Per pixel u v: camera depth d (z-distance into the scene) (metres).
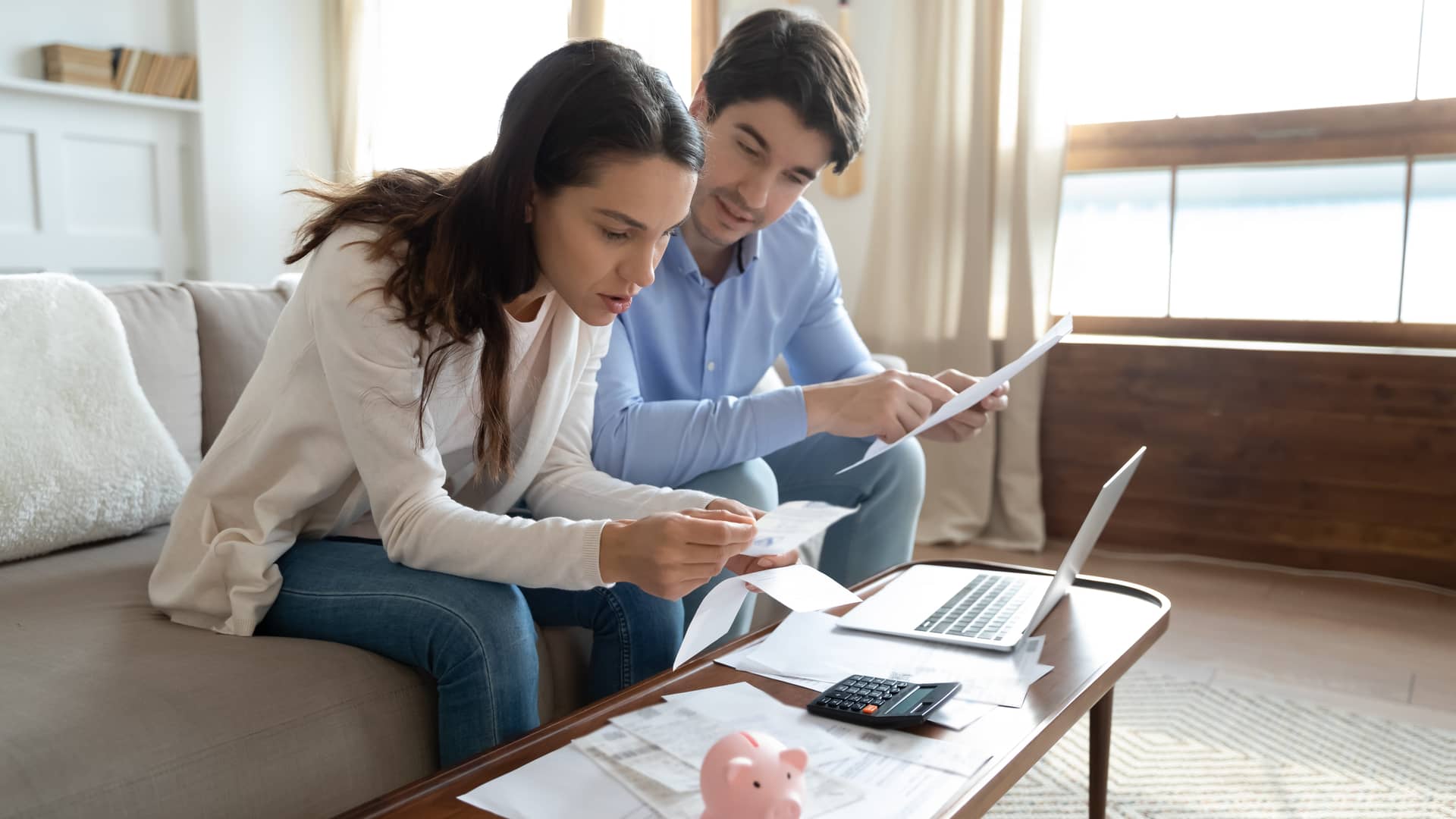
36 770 0.83
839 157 1.49
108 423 1.49
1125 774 1.66
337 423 1.11
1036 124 2.89
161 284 1.76
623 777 0.78
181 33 4.00
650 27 3.51
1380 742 1.77
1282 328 2.83
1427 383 2.59
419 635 1.03
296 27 4.31
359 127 4.32
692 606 1.37
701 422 1.43
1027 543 3.01
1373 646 2.23
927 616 1.18
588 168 0.99
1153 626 1.17
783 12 1.48
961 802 0.74
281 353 1.13
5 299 1.46
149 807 0.86
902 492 1.67
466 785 0.78
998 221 2.99
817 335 1.87
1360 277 2.74
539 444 1.24
